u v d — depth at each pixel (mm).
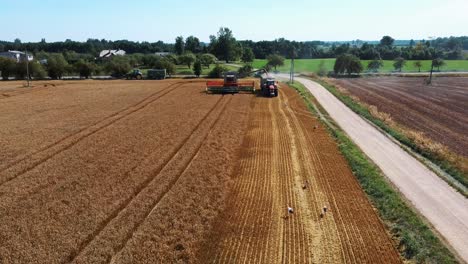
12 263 16062
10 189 23312
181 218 19906
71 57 151875
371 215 20766
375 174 26500
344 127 40625
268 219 20047
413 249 17391
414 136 35719
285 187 24156
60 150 30922
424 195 23562
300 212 20875
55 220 19594
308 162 28859
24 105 50438
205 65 125188
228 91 61500
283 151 31422
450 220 20531
